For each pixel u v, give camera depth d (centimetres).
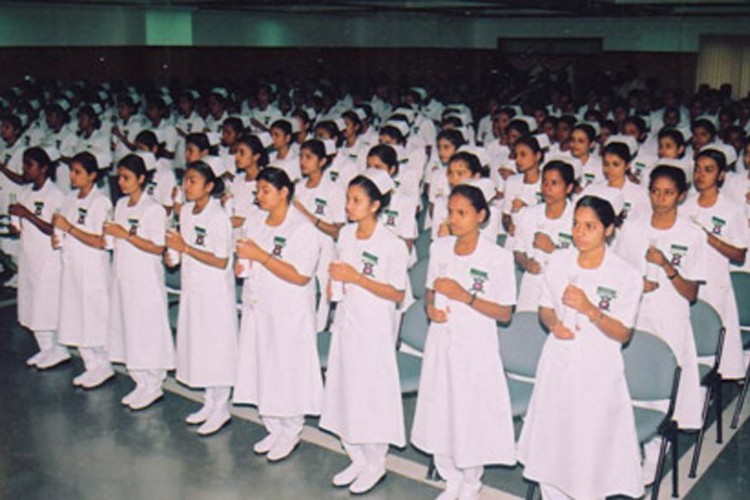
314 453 416
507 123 784
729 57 1521
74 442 424
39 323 507
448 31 1769
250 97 1111
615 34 1619
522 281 455
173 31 1442
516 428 410
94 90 1132
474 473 355
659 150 584
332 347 385
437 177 637
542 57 1703
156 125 928
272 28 1587
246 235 411
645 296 392
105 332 484
